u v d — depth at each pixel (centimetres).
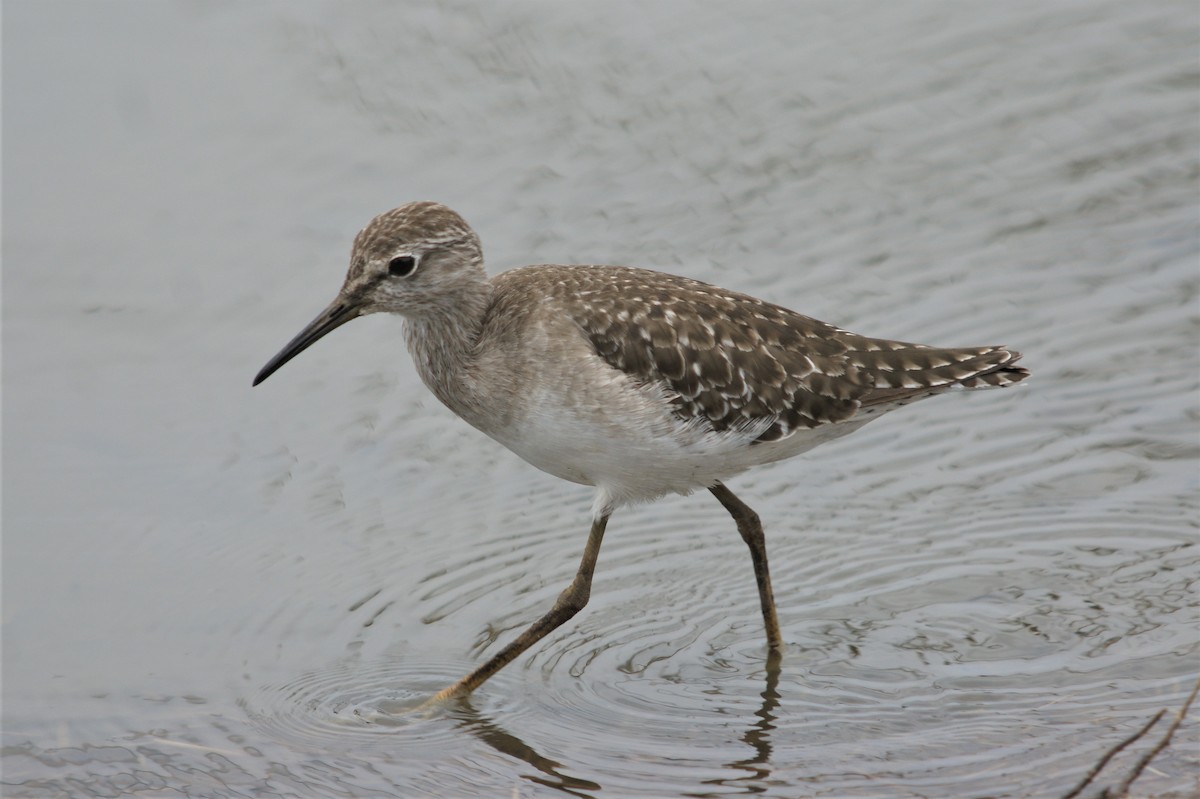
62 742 1343
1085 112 2272
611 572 1612
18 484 1734
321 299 2033
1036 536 1582
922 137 2256
